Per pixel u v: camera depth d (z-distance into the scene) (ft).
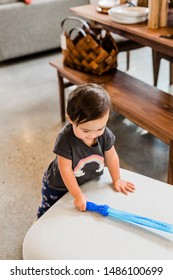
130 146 6.90
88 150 3.58
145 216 3.31
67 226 3.24
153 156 6.58
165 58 8.04
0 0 10.30
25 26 10.75
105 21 6.74
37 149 6.87
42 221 3.33
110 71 6.97
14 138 7.25
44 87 9.48
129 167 6.29
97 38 6.86
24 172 6.23
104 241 3.06
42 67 10.82
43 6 10.71
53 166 3.99
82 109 3.12
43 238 3.14
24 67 10.86
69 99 3.26
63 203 3.55
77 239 3.10
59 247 3.04
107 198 3.58
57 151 3.53
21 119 7.95
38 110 8.32
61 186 3.98
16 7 10.32
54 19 11.13
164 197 3.53
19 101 8.75
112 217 3.29
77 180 3.82
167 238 3.05
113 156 3.88
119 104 5.62
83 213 3.37
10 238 4.92
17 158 6.61
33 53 11.52
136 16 6.32
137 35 6.29
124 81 6.49
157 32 5.84
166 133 4.78
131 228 3.17
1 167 6.37
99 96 3.17
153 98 5.79
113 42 6.86
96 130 3.24
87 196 3.62
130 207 3.43
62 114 7.78
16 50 11.02
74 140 3.49
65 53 7.09
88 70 6.88
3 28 10.44
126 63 10.53
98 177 3.94
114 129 7.46
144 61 11.00
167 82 9.46
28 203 5.53
